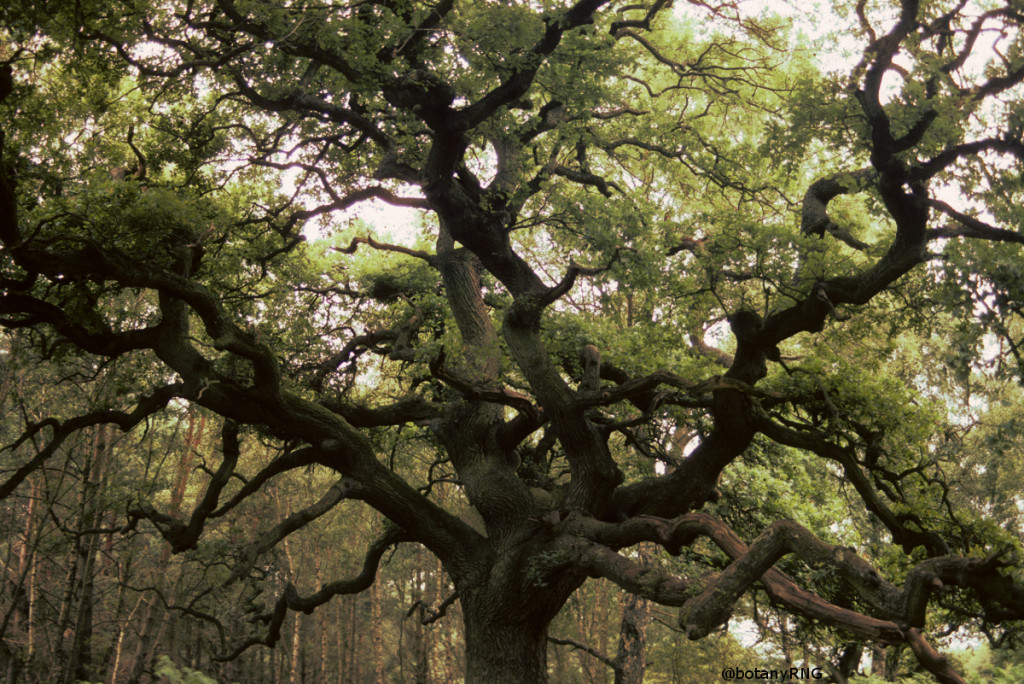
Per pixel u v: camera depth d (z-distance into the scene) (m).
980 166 11.46
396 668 37.44
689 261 10.91
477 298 14.92
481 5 10.71
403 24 10.20
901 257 10.57
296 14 9.89
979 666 26.47
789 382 12.05
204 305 11.54
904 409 11.68
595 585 30.75
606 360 15.04
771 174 15.11
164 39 10.55
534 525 13.00
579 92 12.75
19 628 19.73
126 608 23.58
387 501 13.30
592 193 13.29
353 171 15.45
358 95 11.77
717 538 10.38
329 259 19.59
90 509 17.38
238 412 12.60
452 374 12.12
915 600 8.72
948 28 10.78
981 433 22.64
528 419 13.44
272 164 14.80
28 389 17.56
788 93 16.27
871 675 21.06
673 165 17.64
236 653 15.87
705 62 17.05
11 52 12.04
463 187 13.31
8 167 11.12
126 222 10.66
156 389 12.59
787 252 10.12
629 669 19.73
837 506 18.23
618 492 12.97
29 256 10.34
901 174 10.04
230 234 14.38
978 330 12.03
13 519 19.39
